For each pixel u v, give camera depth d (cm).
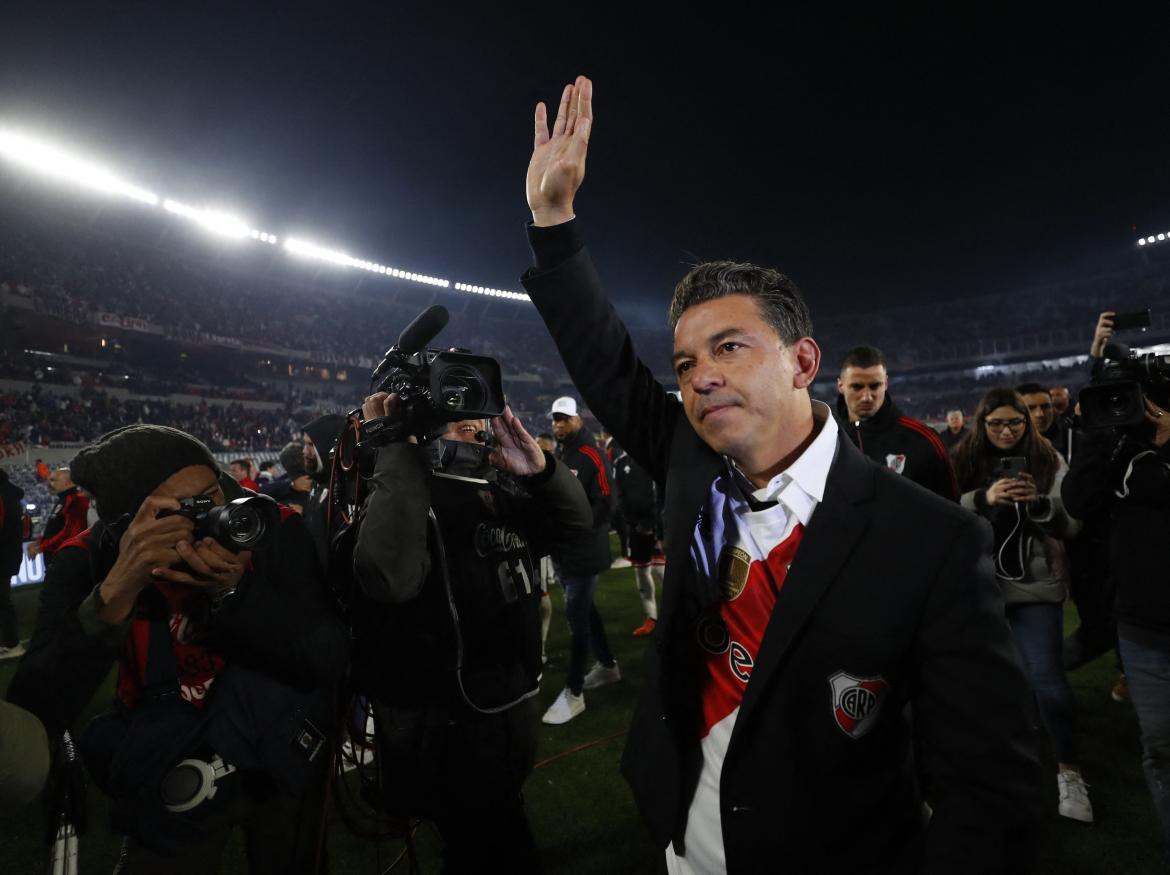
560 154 125
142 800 132
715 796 105
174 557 117
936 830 88
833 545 92
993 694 87
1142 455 188
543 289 127
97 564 138
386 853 244
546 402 3409
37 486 1238
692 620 109
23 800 103
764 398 93
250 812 144
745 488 105
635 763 115
